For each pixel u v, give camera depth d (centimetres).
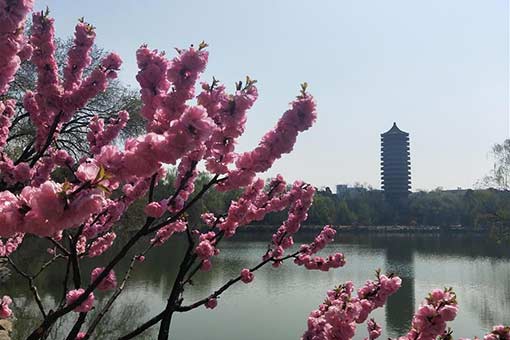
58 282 2161
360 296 498
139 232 369
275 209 660
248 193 587
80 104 517
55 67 503
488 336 325
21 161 622
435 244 6356
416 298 2655
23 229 229
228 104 377
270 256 700
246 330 1914
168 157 275
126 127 1777
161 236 632
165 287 2600
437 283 3166
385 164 10156
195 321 2052
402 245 6172
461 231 8494
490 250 5519
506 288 2989
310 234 6162
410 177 10112
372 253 5081
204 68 376
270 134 403
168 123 377
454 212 8988
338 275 3362
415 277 3425
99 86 520
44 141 588
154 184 416
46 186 223
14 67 346
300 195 669
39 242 2089
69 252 505
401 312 2286
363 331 1630
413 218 9200
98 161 269
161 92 394
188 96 379
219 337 1811
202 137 281
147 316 1942
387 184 10106
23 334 1403
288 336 1838
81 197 228
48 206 222
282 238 701
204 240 590
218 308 2297
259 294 2630
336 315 410
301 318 2125
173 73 373
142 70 394
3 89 362
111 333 1664
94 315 1798
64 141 1181
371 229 8600
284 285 2920
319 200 6881
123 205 577
